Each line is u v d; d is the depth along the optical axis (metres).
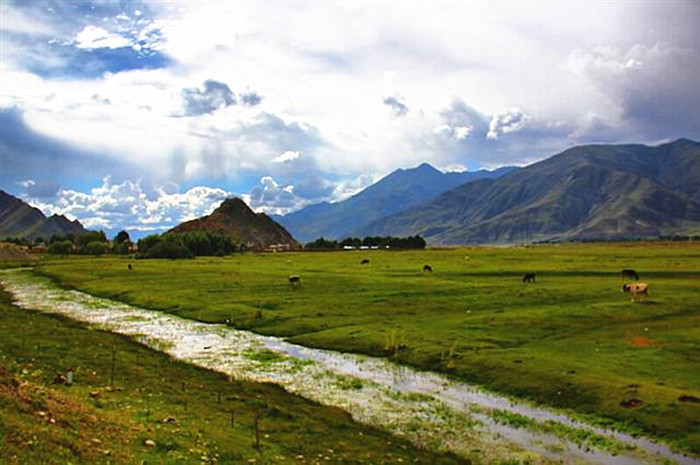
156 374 39.69
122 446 21.52
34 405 22.59
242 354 50.31
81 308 79.88
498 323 58.69
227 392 36.28
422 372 43.88
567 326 56.94
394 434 30.08
